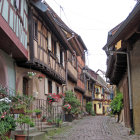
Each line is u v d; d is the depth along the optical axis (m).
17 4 9.74
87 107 36.88
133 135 10.28
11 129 7.21
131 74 10.77
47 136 10.22
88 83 38.28
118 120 18.62
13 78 11.51
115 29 18.61
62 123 14.04
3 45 9.59
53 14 20.41
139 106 10.39
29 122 8.17
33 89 13.18
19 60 11.82
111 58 13.65
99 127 14.67
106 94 55.34
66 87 21.53
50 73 15.05
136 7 7.75
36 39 12.70
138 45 10.48
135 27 9.24
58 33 16.20
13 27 9.32
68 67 21.50
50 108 14.46
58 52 17.75
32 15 12.33
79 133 11.56
